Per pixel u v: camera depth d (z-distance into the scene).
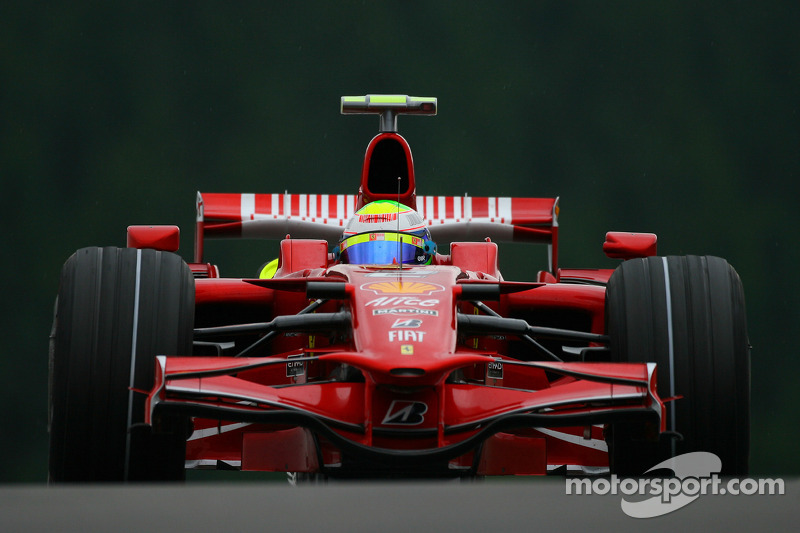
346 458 17.83
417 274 19.81
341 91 118.75
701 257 19.70
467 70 119.00
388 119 31.80
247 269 89.88
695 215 110.38
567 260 106.44
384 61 119.94
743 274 106.94
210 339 23.97
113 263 18.64
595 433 22.19
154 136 113.44
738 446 18.55
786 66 115.75
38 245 104.44
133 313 18.20
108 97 111.81
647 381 16.66
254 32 118.94
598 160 113.38
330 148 115.81
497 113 115.94
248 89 117.31
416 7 118.81
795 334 101.62
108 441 17.70
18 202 106.62
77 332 17.97
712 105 114.69
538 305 22.88
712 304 18.98
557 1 119.12
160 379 16.36
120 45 114.75
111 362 17.88
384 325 17.34
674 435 17.69
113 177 109.56
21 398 89.06
